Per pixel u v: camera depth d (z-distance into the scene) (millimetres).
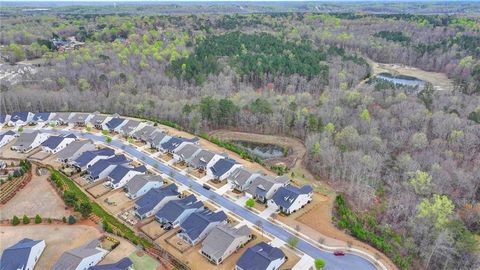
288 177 92375
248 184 87938
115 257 63688
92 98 147625
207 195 86000
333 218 77312
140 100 145000
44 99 143125
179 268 62969
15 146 106750
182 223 73000
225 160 96125
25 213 75688
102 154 99875
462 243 70438
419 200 84562
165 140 109250
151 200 79938
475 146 106250
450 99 136250
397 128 118312
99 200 83250
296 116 127688
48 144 106500
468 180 91312
